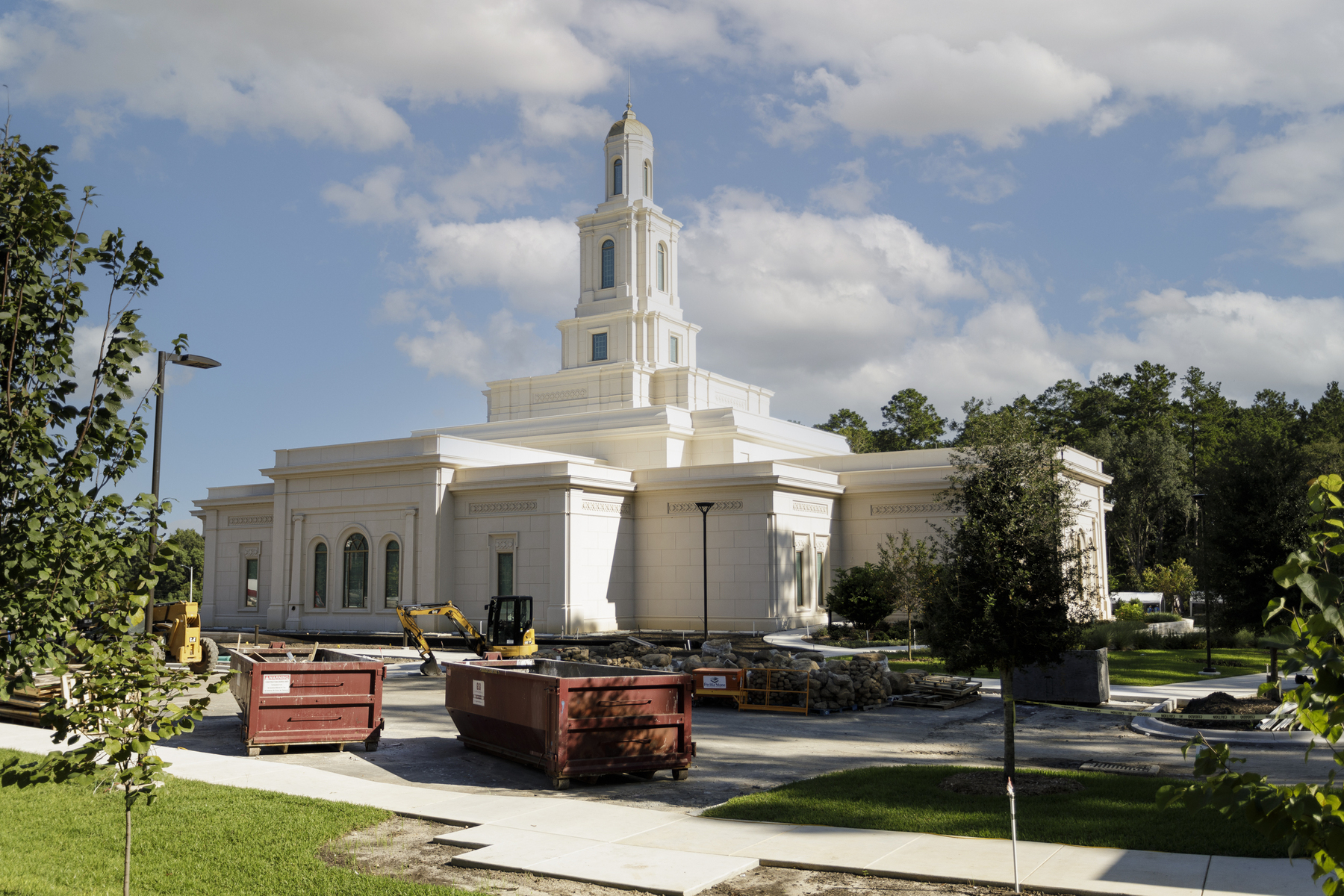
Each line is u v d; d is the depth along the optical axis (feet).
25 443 24.32
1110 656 119.96
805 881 32.30
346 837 38.75
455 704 60.39
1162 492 281.33
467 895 30.60
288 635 161.68
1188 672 103.35
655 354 208.54
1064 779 47.14
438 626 154.81
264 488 190.08
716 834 38.24
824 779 48.75
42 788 45.27
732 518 152.97
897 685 85.05
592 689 49.62
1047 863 32.91
